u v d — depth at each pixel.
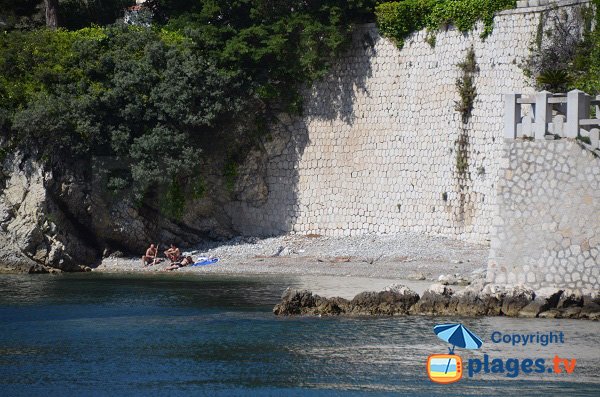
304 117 150.88
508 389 76.38
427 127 141.88
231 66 149.50
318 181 149.75
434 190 141.00
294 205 150.88
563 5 127.31
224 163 150.62
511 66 131.88
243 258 142.38
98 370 82.50
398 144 144.50
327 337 89.69
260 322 96.62
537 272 91.06
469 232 137.00
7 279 131.38
